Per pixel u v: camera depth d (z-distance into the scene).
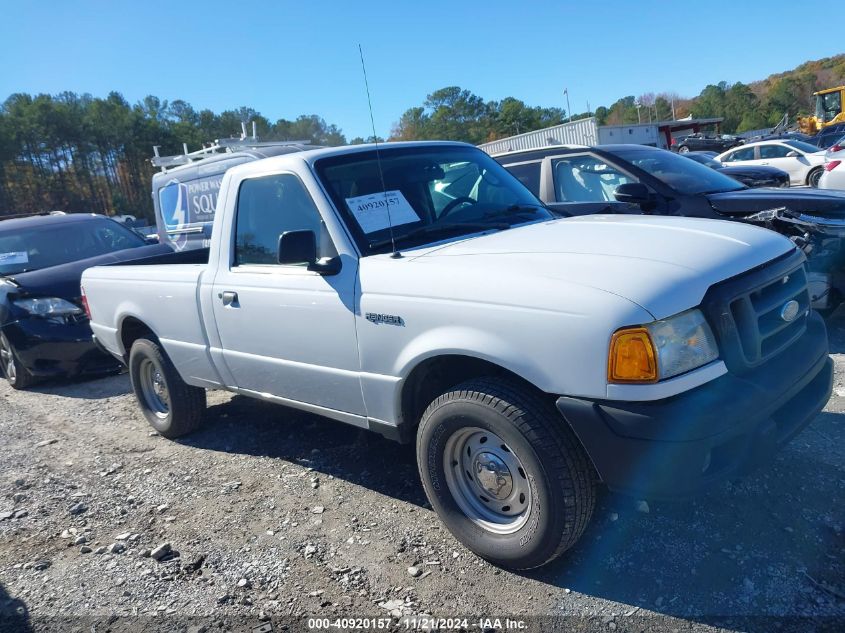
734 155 19.44
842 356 5.04
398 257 3.21
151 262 5.62
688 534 3.01
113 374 7.40
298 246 3.21
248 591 2.98
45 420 5.90
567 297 2.52
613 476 2.50
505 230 3.57
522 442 2.66
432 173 3.93
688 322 2.49
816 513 3.04
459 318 2.80
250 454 4.54
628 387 2.40
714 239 2.93
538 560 2.78
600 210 5.84
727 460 2.54
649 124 46.50
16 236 8.06
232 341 4.06
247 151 9.91
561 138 27.97
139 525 3.69
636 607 2.61
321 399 3.64
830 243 5.15
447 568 3.00
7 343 6.86
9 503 4.13
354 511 3.59
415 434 3.53
